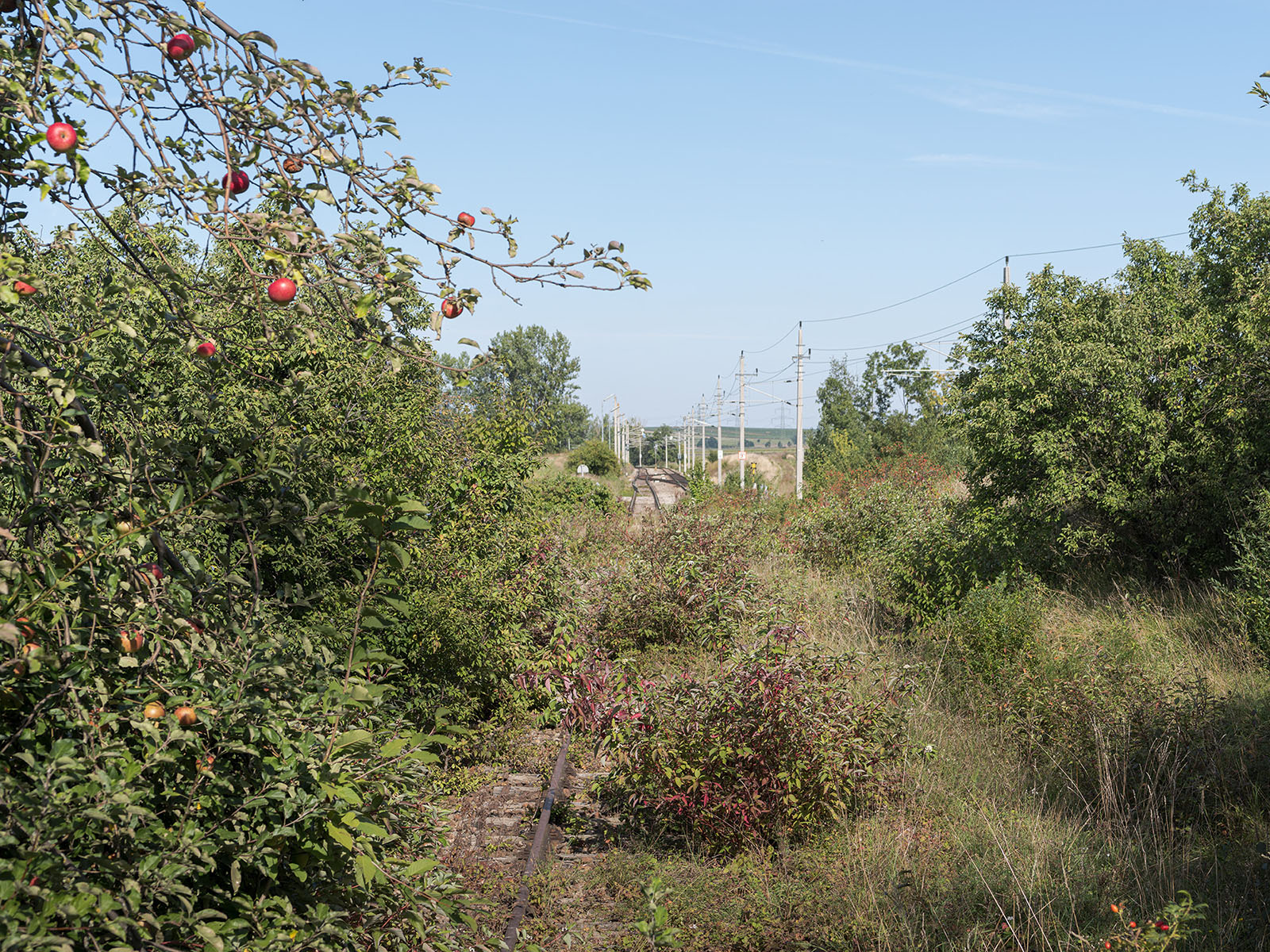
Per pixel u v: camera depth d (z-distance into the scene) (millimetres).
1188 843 5656
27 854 2057
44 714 2498
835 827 6242
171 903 2537
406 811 3850
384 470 7496
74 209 2801
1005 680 8250
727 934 5031
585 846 6504
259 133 2914
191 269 3629
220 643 3084
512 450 10328
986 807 6375
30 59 2742
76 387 2725
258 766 2891
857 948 4801
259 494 3389
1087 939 4535
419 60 2994
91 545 2625
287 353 6996
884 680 7152
